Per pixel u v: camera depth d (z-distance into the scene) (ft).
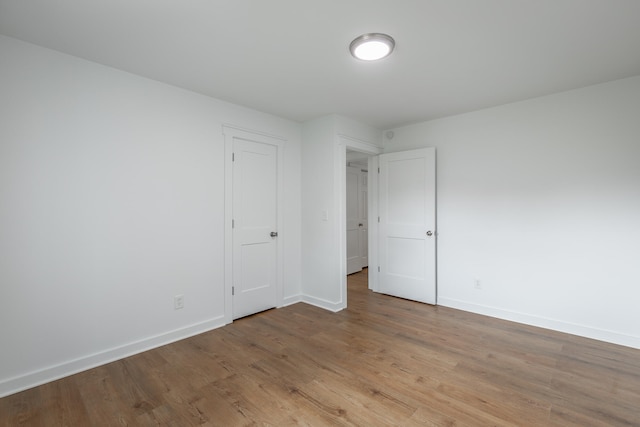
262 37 6.63
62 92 7.27
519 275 10.46
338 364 7.77
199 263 9.75
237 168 10.85
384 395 6.49
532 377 7.13
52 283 7.13
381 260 14.16
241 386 6.83
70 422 5.72
